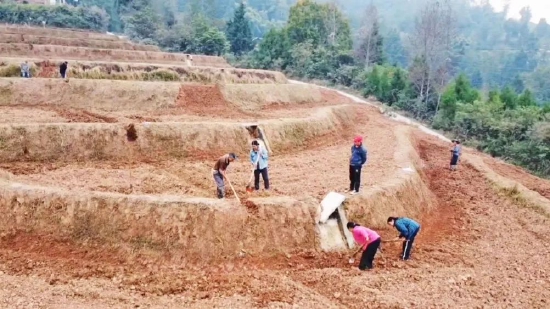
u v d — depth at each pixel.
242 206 15.81
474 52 121.94
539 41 148.75
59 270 13.84
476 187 25.44
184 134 24.52
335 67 70.38
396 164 23.66
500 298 14.03
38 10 68.31
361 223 17.16
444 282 14.65
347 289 13.67
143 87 32.75
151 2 89.19
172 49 75.94
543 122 36.72
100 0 89.00
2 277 13.22
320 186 19.36
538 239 19.11
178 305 12.28
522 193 23.47
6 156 20.94
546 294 14.49
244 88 37.84
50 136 22.02
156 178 19.61
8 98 28.91
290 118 31.41
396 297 13.44
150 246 14.75
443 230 19.30
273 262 15.00
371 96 60.22
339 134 33.03
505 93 48.31
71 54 44.59
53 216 15.41
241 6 87.62
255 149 17.83
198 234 14.92
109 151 22.61
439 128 47.69
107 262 14.42
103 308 11.90
